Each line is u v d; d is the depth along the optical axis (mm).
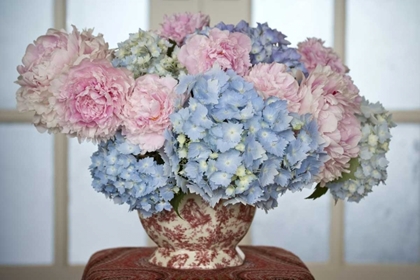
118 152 1264
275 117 1182
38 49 1315
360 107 1415
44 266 2451
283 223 2482
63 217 2438
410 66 2480
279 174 1212
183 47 1280
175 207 1284
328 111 1272
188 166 1181
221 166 1160
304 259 2490
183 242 1402
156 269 1409
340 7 2457
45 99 1265
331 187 1413
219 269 1409
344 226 2498
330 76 1296
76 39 1285
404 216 2502
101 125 1228
